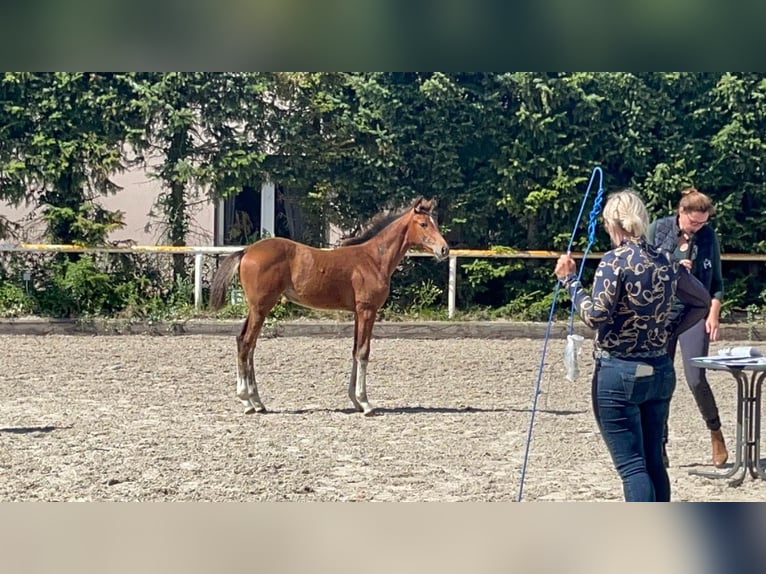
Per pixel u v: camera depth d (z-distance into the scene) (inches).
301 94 621.6
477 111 627.2
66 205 616.1
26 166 603.8
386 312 610.9
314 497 246.8
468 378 444.5
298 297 365.4
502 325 585.6
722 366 251.6
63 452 288.4
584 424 346.6
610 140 633.0
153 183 649.6
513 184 627.2
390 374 452.1
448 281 631.2
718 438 284.5
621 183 641.6
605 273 193.5
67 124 606.5
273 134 628.7
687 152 631.8
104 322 569.0
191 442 305.9
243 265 362.6
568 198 627.8
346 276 365.1
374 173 628.4
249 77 616.1
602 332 197.6
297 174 625.3
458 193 634.2
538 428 338.3
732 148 626.8
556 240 632.4
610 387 195.8
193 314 590.6
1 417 338.6
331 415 357.7
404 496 249.3
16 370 437.7
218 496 246.4
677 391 417.7
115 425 329.4
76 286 588.1
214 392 398.6
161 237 629.6
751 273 644.1
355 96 639.1
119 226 618.2
